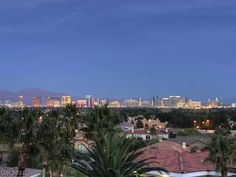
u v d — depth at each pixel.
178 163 41.94
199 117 180.75
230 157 43.75
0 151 69.44
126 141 15.34
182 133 122.50
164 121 192.75
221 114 191.50
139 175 15.29
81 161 15.37
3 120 60.97
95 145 15.19
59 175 55.59
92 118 59.12
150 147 53.22
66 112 71.25
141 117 193.12
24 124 55.94
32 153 55.69
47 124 57.47
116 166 14.80
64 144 56.78
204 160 43.59
